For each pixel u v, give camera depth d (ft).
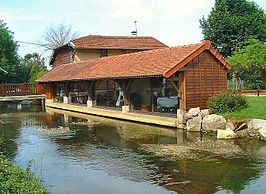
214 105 60.70
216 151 44.11
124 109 77.36
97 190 30.96
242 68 113.29
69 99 110.32
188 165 37.88
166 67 62.18
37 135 60.18
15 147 50.03
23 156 44.29
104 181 33.30
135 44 136.05
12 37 161.58
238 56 114.73
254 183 31.58
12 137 58.65
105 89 89.66
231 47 150.30
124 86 77.25
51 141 54.13
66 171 36.91
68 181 33.55
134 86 78.33
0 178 23.36
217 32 150.10
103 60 95.91
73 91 107.24
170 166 37.68
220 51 152.97
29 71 169.07
